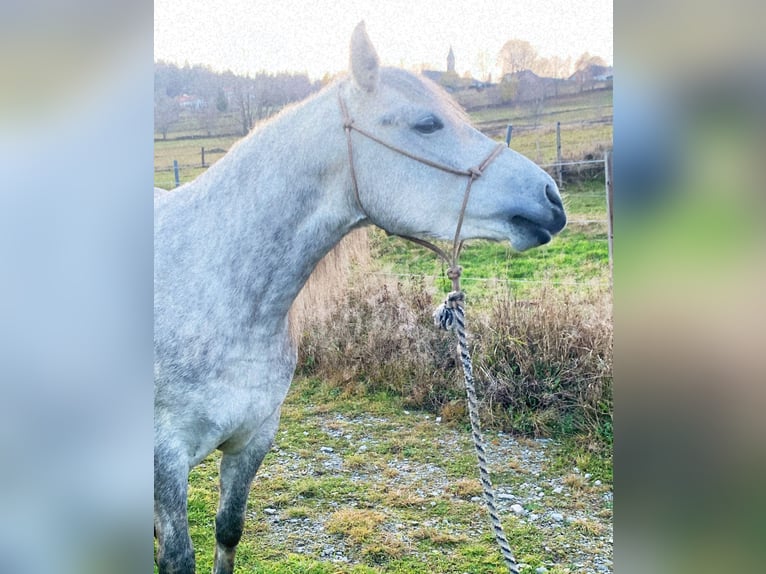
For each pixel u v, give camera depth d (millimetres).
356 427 2260
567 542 1934
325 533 2045
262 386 1484
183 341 1420
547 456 2100
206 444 1457
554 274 2236
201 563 1959
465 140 1409
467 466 2137
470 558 1937
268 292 1450
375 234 2350
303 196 1432
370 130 1389
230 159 1489
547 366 2152
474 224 1411
